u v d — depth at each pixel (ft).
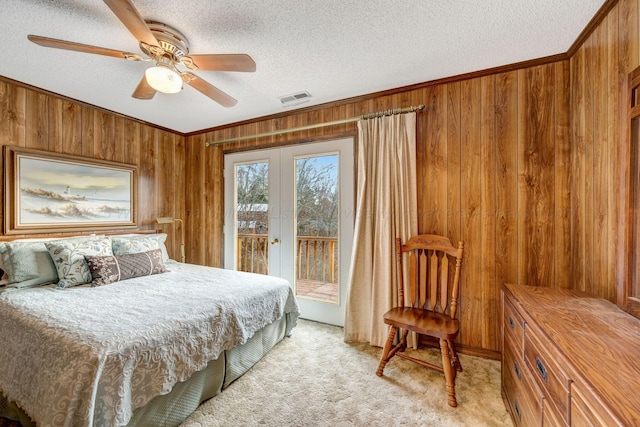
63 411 3.42
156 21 4.98
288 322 8.11
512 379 4.62
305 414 5.00
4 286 6.45
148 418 4.27
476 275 6.98
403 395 5.50
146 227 10.62
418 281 7.21
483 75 6.84
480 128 6.91
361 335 7.89
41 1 4.47
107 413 3.60
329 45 5.78
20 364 4.33
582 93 5.60
